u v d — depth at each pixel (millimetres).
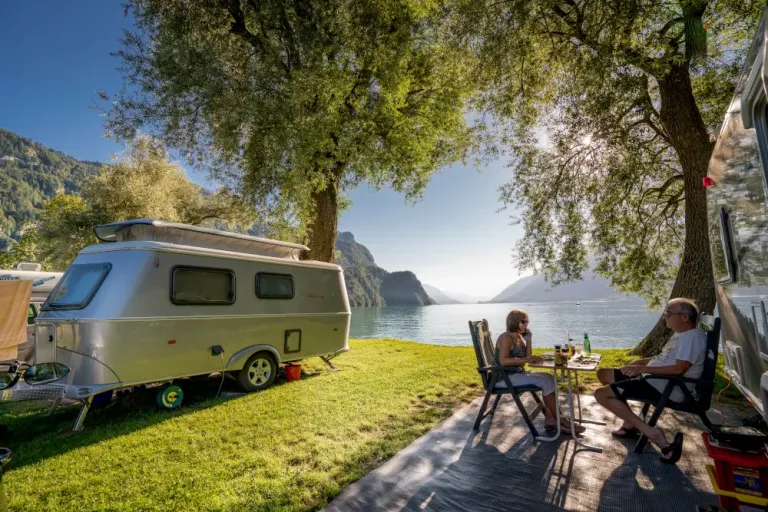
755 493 2553
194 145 10562
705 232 7531
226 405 5848
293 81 9320
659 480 3150
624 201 10461
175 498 3188
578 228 9703
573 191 9773
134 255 5410
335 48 9750
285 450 4121
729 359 3926
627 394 3752
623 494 2959
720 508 2680
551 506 2834
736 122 3133
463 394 6117
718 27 7613
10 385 4848
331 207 11508
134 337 5207
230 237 6922
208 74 9219
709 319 4164
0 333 6262
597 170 9797
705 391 3471
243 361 6520
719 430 2840
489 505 2865
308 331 7793
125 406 6016
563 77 8984
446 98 11852
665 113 7922
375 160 10859
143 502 3131
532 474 3322
